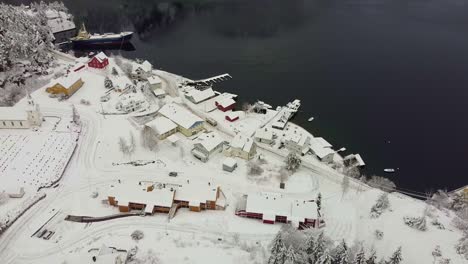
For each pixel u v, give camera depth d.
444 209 117.44
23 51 185.25
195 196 109.31
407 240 101.88
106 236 98.38
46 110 154.88
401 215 111.50
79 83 175.38
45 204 109.06
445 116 172.25
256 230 103.56
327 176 129.50
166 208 107.69
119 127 146.50
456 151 149.88
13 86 167.50
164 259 91.00
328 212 112.38
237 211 108.31
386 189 125.44
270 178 125.44
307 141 144.88
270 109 173.25
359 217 111.69
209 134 137.38
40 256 92.19
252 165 128.25
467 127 164.50
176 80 192.75
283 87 193.12
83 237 98.06
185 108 166.88
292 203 108.62
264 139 145.12
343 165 138.25
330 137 155.88
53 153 128.88
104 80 181.50
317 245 86.19
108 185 117.38
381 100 184.00
